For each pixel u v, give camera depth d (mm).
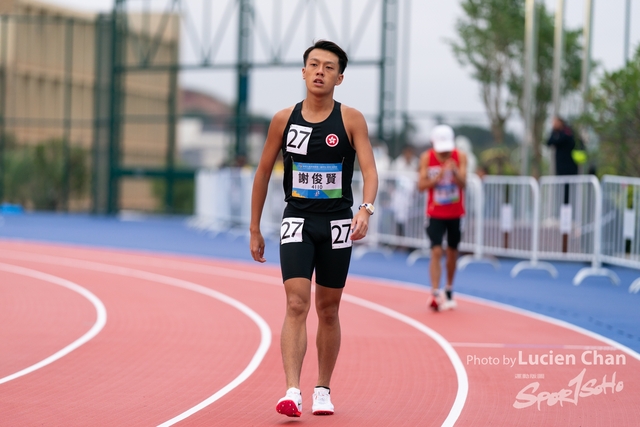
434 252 20016
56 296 22578
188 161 57844
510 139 44188
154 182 61344
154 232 46938
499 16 43750
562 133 30297
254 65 51969
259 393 12359
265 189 11336
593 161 30688
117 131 58844
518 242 28266
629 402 11992
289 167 11039
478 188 29844
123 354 15055
